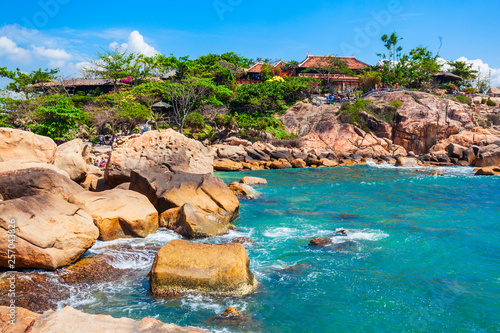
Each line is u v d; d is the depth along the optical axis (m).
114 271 9.95
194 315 7.82
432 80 71.31
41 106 40.75
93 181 18.58
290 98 62.75
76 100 52.75
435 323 7.74
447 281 9.85
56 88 57.47
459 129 48.12
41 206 9.92
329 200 21.08
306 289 9.23
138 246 11.71
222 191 16.12
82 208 11.82
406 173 33.47
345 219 16.58
